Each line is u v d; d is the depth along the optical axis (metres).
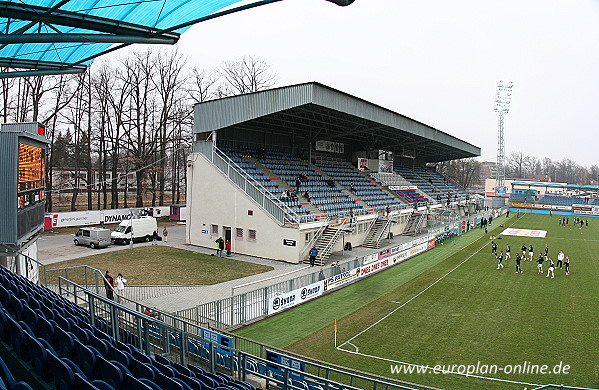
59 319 10.77
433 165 89.50
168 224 50.69
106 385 6.79
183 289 23.25
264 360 11.33
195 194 36.88
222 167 35.09
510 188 121.75
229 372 12.62
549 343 17.22
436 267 31.98
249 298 19.34
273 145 45.97
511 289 25.69
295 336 17.66
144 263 29.19
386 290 25.23
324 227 33.88
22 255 17.56
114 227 45.69
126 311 11.70
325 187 43.00
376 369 14.66
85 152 52.22
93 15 13.96
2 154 15.56
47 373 8.16
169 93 56.69
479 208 84.06
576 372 14.67
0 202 15.48
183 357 11.66
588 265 33.44
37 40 12.73
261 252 32.75
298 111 37.66
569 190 113.75
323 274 24.05
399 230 47.38
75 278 24.28
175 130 58.97
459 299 23.41
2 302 12.69
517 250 40.16
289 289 21.48
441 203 63.28
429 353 16.09
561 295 24.44
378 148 58.09
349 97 33.84
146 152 59.53
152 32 14.98
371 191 49.59
